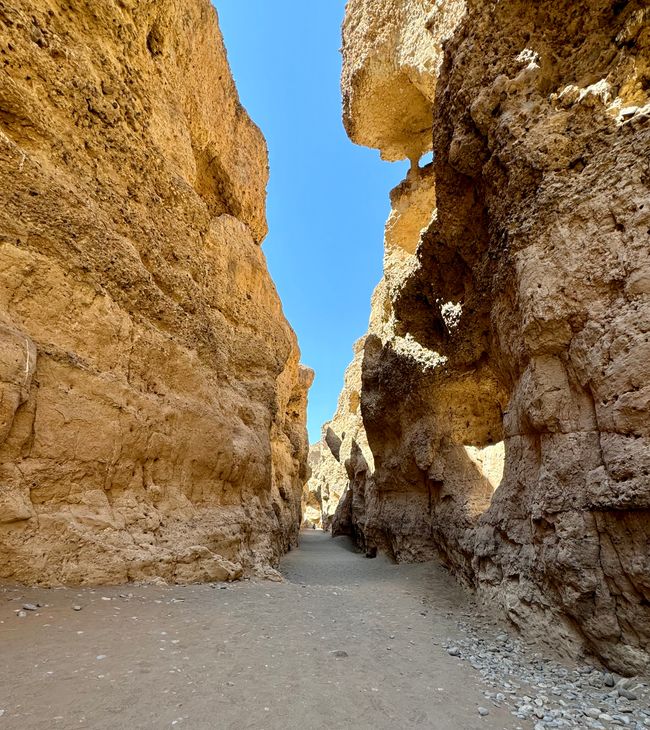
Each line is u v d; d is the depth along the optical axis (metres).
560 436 5.85
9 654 3.44
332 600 7.93
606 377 5.17
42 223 6.32
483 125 7.83
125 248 7.83
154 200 9.28
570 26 7.10
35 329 6.02
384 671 4.30
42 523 5.55
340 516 33.72
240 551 10.08
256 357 14.24
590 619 4.96
